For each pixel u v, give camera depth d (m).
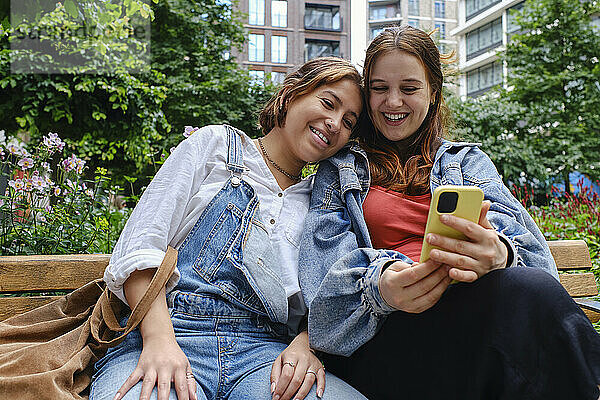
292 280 1.51
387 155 1.71
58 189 3.00
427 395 1.25
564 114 11.35
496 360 1.07
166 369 1.18
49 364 1.29
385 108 1.63
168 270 1.31
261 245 1.46
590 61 11.62
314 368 1.30
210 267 1.41
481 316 1.10
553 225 4.89
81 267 1.77
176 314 1.35
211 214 1.45
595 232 4.60
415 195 1.62
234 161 1.52
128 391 1.15
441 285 1.11
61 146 3.11
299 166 1.71
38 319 1.50
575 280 2.21
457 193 1.05
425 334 1.24
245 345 1.37
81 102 6.43
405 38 1.61
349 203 1.59
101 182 3.53
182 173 1.44
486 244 1.06
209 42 10.62
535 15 11.94
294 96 1.61
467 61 19.20
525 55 11.98
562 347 0.98
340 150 1.74
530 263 1.28
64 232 2.91
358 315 1.26
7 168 3.05
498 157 10.49
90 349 1.33
